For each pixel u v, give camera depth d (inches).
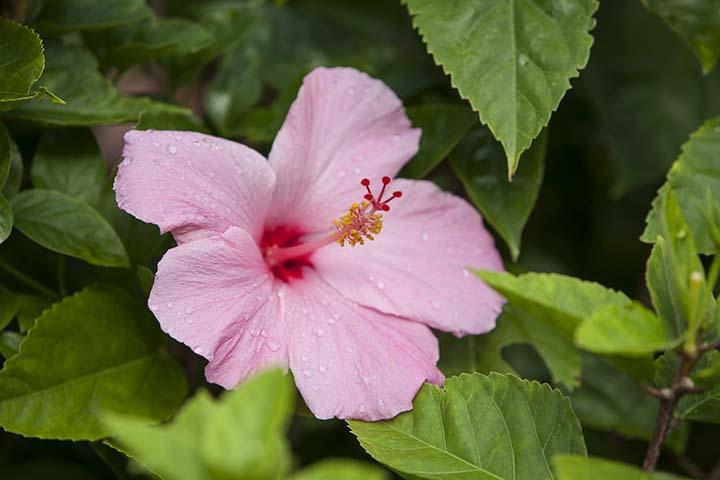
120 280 20.5
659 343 17.1
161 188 19.0
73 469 22.3
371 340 19.7
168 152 19.2
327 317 19.8
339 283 20.2
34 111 20.2
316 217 20.6
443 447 18.8
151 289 19.3
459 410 19.0
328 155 20.6
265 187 19.9
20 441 22.4
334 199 20.6
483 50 20.1
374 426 19.0
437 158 21.3
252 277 19.4
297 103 20.3
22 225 19.7
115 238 19.8
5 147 19.6
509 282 17.7
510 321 21.4
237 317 19.0
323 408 19.0
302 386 19.1
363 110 20.7
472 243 20.8
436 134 21.4
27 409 19.2
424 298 20.2
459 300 20.4
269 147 22.1
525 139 19.7
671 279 18.3
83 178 20.5
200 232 19.1
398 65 22.7
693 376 17.8
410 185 20.8
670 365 18.7
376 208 19.9
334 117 20.5
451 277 20.5
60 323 19.7
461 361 21.1
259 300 19.3
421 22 20.3
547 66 19.9
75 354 19.7
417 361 19.6
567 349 21.3
